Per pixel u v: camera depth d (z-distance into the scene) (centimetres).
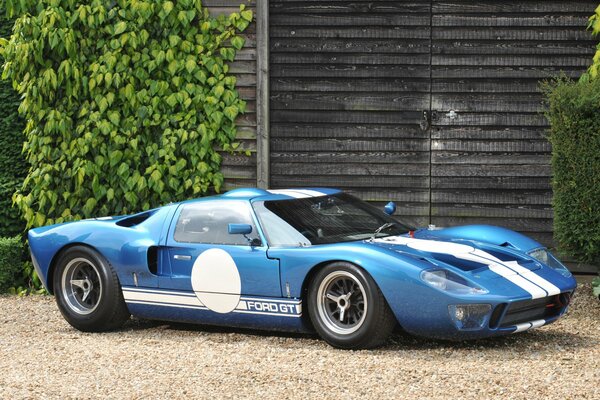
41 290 1188
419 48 1160
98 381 672
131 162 1184
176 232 855
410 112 1164
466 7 1150
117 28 1168
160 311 861
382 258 736
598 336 821
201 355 754
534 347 765
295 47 1178
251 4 1177
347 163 1177
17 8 1182
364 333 740
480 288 720
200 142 1173
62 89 1190
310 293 769
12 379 689
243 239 815
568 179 933
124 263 870
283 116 1183
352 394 616
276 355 744
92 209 1188
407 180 1169
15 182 1235
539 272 781
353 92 1173
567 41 1137
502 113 1150
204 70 1179
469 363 698
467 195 1159
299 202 852
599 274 1035
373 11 1166
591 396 597
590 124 919
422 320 724
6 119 1234
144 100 1177
